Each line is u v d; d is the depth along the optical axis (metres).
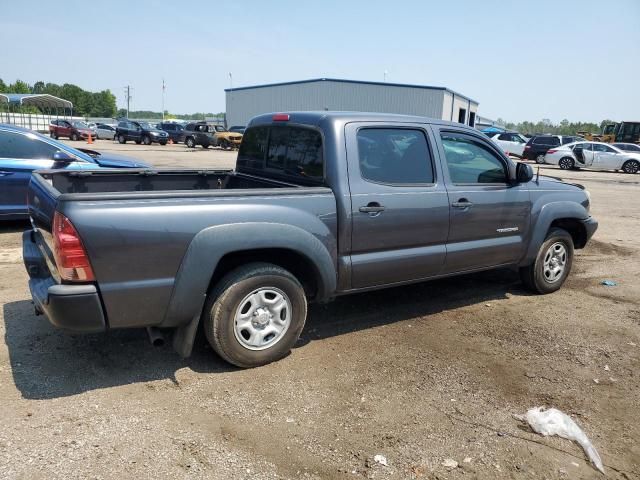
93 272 3.15
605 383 3.88
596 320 5.15
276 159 4.73
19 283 5.51
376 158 4.25
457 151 4.82
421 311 5.22
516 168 5.18
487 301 5.61
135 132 38.88
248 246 3.55
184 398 3.41
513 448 3.05
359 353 4.20
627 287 6.31
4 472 2.63
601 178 22.58
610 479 2.84
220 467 2.77
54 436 2.94
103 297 3.20
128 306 3.29
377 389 3.64
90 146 33.56
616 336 4.77
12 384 3.47
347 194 4.01
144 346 4.11
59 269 3.16
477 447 3.04
